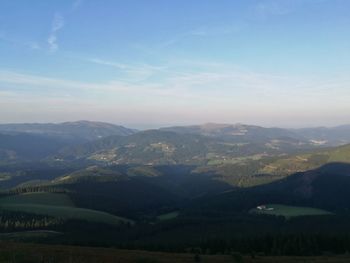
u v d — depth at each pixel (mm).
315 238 123875
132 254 82312
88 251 80750
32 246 82562
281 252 113938
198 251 112312
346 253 116250
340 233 139000
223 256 91125
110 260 68625
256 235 137750
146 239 169375
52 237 184750
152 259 75250
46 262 57938
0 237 184875
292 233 139625
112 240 168750
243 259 87500
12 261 56125
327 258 95500
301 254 112750
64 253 71125
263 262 85375
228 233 168625
